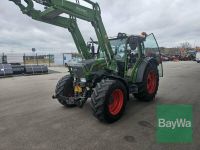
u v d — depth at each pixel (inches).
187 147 133.0
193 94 283.0
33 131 164.7
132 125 173.0
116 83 183.8
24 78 574.9
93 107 176.1
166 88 336.8
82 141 144.9
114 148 133.6
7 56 1221.7
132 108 221.6
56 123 181.9
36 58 1203.2
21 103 261.1
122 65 225.1
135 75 234.2
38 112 217.5
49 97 294.0
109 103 177.3
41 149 134.6
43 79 540.7
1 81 508.1
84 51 233.5
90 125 175.3
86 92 198.5
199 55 1376.7
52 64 1330.0
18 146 139.3
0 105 253.0
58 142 144.0
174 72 627.8
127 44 226.7
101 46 204.5
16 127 174.6
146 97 241.8
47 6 174.7
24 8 186.9
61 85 222.1
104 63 208.1
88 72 195.9
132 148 133.0
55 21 208.7
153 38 269.0
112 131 161.5
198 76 508.7
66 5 177.2
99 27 201.2
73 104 227.8
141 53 248.1
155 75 258.2
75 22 224.4
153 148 132.6
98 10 200.7
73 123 180.9
